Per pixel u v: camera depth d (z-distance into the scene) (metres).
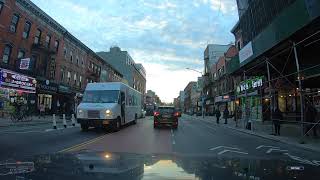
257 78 27.86
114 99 22.27
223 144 15.66
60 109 46.03
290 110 30.67
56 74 43.19
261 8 23.89
